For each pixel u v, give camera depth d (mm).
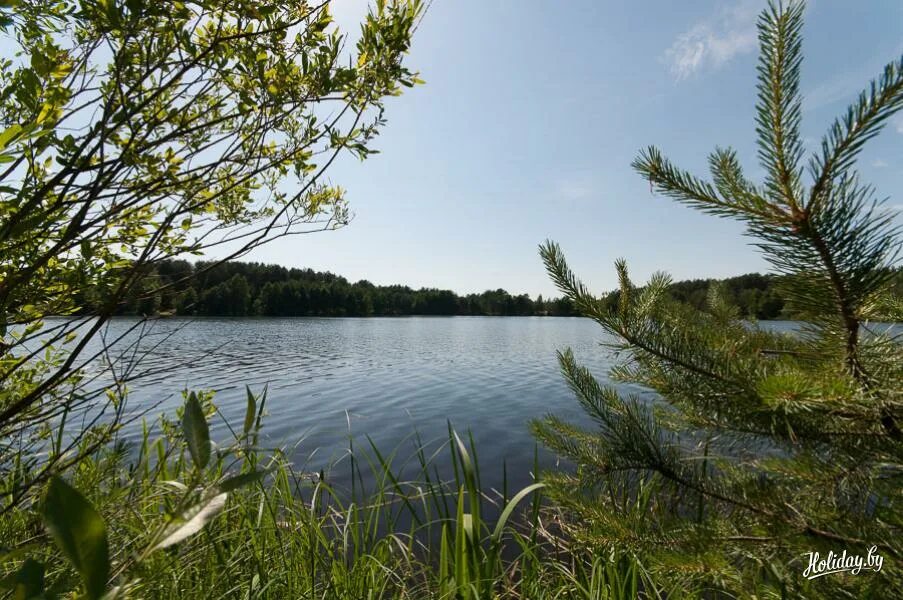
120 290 1493
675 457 1714
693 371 1486
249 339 34750
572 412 11664
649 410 2094
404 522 4207
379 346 34188
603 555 2225
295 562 2406
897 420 1196
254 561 2188
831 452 1317
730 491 1542
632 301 1773
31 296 1564
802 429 1319
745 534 1472
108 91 1503
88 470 1956
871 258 1048
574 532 1984
